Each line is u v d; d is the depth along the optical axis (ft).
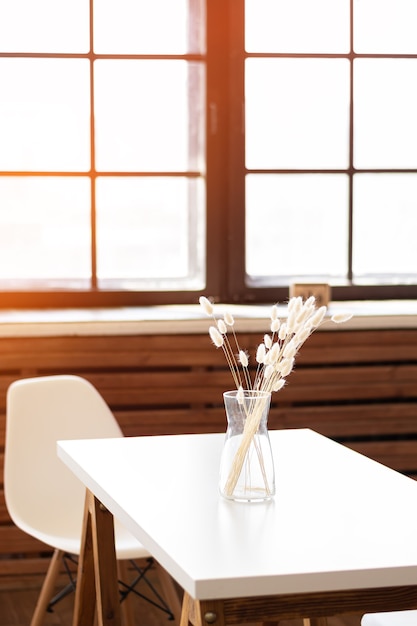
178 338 13.66
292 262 15.51
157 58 14.87
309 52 15.20
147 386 13.74
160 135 15.05
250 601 6.59
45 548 13.82
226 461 8.07
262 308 14.74
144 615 13.06
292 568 6.45
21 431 11.32
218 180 15.05
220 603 6.54
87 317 13.71
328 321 13.89
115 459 9.31
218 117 14.96
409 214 15.72
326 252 15.57
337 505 7.88
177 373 13.76
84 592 10.01
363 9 15.29
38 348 13.35
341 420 14.20
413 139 15.62
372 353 14.10
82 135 14.82
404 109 15.55
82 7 14.62
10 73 14.56
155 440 10.10
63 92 14.70
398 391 14.25
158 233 15.19
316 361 14.01
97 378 13.62
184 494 8.15
